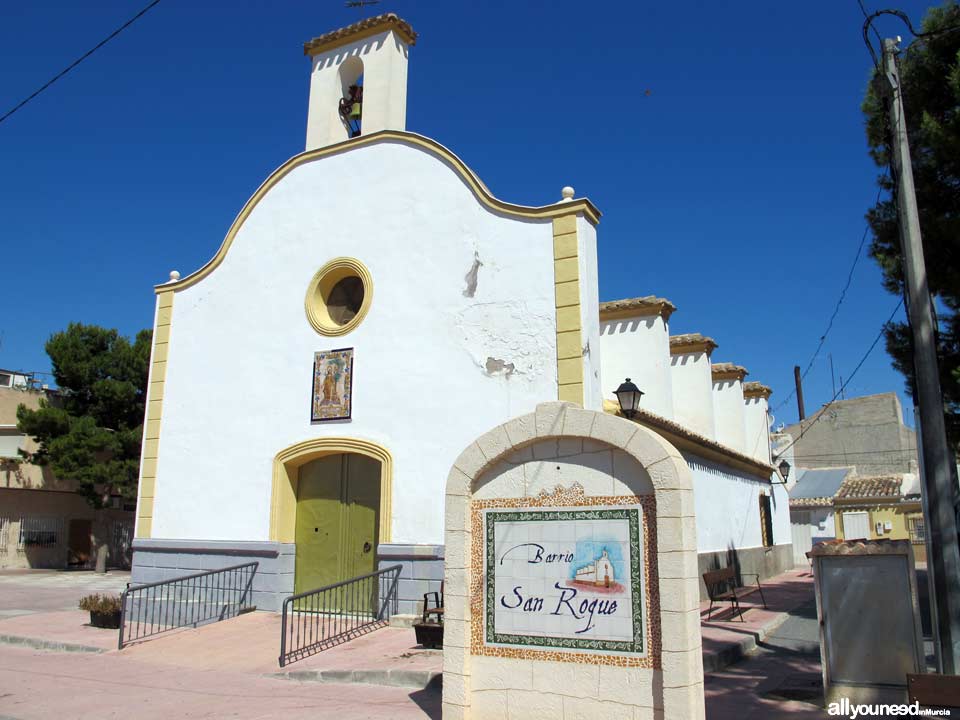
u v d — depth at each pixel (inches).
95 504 1138.7
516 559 289.1
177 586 579.2
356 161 585.6
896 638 298.5
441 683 360.8
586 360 470.3
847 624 306.8
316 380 561.6
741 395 968.9
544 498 287.7
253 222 623.8
